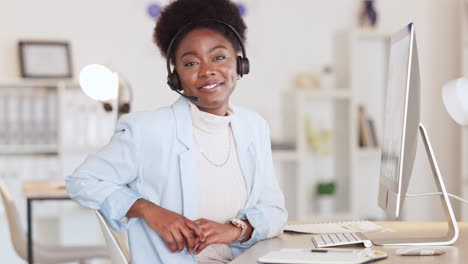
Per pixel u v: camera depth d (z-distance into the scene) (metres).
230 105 1.84
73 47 4.60
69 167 4.46
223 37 1.74
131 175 1.68
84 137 4.45
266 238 1.73
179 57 1.74
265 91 4.82
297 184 4.61
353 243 1.57
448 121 4.90
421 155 4.92
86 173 1.66
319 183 4.73
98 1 4.62
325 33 4.88
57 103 4.47
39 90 4.50
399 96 1.55
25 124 4.42
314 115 4.87
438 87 4.92
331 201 4.71
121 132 1.71
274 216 1.77
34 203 4.39
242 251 1.76
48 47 4.49
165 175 1.69
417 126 1.52
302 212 4.61
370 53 4.91
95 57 4.62
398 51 1.63
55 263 3.25
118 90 3.29
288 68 4.84
